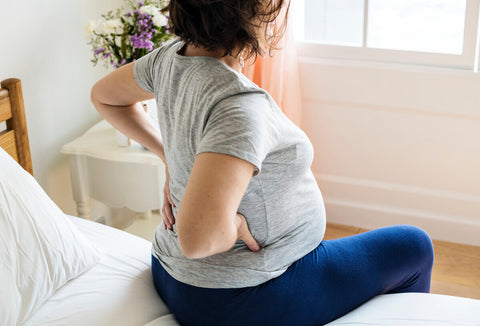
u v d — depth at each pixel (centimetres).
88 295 140
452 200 248
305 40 257
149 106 207
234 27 100
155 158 202
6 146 182
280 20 225
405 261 140
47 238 140
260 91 105
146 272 151
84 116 237
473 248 247
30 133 208
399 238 142
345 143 259
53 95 216
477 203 244
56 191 227
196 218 91
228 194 92
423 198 253
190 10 102
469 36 226
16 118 184
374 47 243
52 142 220
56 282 140
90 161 218
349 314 134
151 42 197
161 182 210
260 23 102
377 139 252
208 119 103
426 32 238
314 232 129
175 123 112
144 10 198
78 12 222
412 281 145
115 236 167
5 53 191
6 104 180
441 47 238
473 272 231
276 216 119
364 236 141
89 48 231
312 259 131
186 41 107
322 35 254
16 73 197
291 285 126
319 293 129
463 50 228
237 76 104
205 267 123
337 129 257
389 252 139
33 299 133
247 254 122
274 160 111
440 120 239
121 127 145
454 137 239
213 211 91
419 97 238
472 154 239
